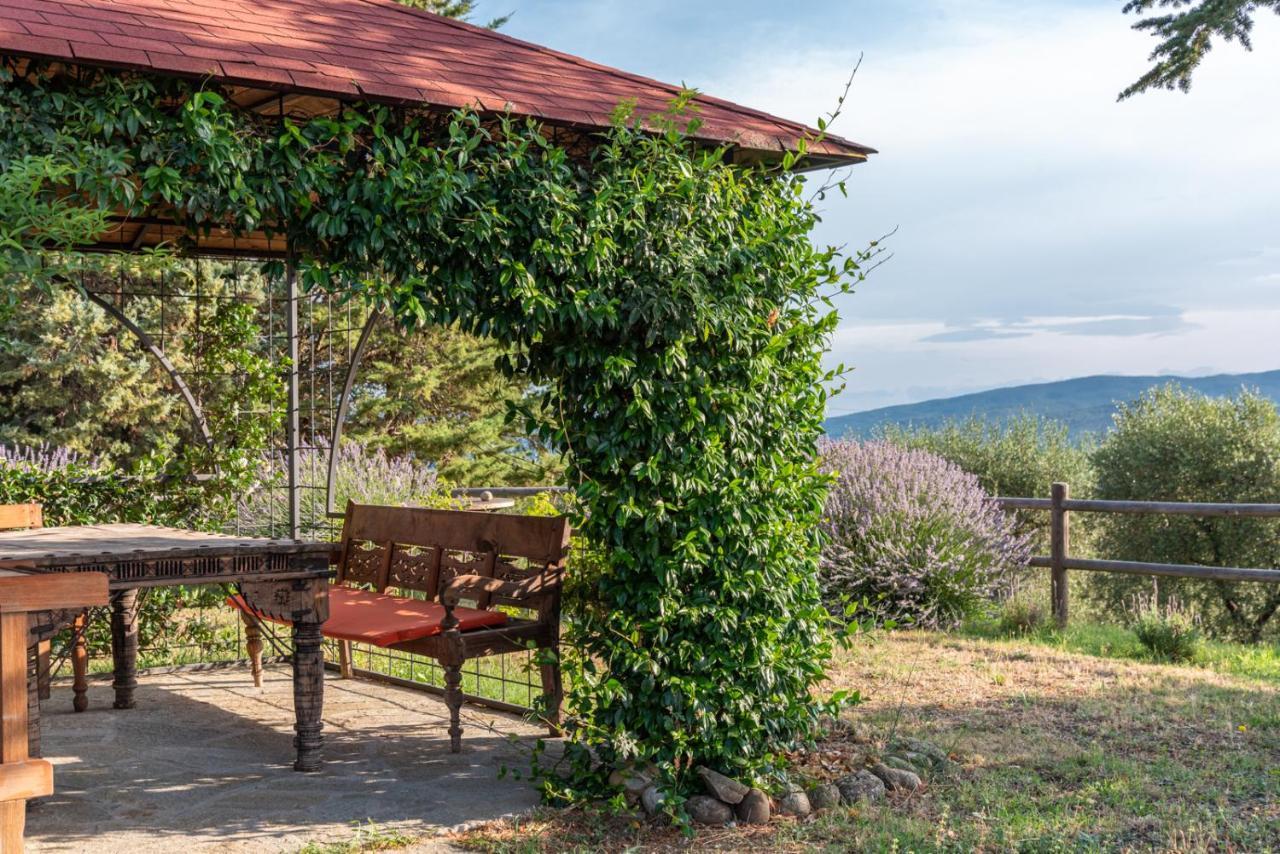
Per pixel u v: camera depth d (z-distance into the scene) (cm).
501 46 553
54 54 334
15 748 337
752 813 461
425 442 1966
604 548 506
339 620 572
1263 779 504
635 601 481
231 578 478
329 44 445
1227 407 1480
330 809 458
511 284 436
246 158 381
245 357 759
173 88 372
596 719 482
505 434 2053
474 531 597
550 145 443
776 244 495
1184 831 436
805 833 445
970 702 658
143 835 425
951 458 1642
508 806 464
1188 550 1441
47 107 350
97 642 764
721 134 479
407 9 579
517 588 536
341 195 406
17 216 346
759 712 501
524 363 475
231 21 439
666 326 460
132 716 629
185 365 1853
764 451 512
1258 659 797
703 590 489
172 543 490
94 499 734
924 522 945
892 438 1700
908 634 892
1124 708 636
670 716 479
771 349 505
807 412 532
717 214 477
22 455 1777
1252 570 835
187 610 864
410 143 424
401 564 645
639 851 425
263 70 374
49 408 1852
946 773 521
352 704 652
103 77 358
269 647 805
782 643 518
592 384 468
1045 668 755
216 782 496
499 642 542
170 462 766
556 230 436
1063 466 1612
